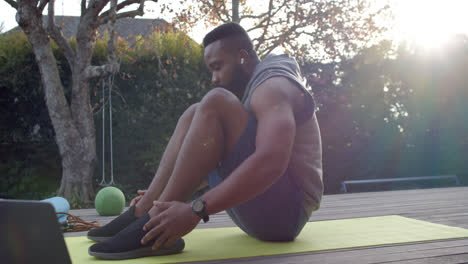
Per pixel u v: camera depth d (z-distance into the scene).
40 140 6.79
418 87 7.91
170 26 7.24
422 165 8.01
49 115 6.51
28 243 0.69
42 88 6.64
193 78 7.17
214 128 1.31
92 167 6.40
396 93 7.86
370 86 7.71
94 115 6.86
